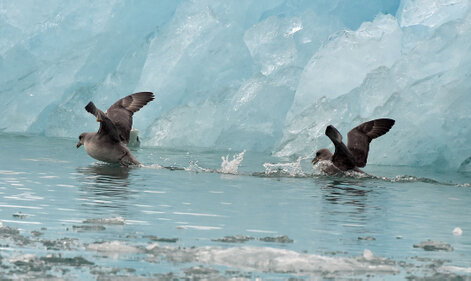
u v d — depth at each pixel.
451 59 70.69
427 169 56.03
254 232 19.56
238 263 15.23
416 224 22.83
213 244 17.39
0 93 98.69
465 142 60.00
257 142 78.12
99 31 109.69
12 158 43.78
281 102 81.31
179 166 44.25
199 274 14.12
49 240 16.83
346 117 70.44
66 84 98.94
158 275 13.95
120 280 13.38
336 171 40.06
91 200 24.58
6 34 110.81
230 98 83.06
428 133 62.62
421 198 31.05
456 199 31.31
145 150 63.75
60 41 109.88
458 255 17.53
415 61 71.62
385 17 86.81
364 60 78.38
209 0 101.44
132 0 110.31
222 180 34.97
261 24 95.81
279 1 106.44
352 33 81.00
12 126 94.12
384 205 27.59
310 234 19.66
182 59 92.12
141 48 98.62
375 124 40.38
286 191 31.06
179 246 16.89
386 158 62.59
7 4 112.88
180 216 21.88
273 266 15.05
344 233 20.12
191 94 88.94
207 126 80.69
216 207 24.50
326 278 14.30
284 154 68.19
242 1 102.25
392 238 19.70
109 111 41.25
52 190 27.12
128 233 18.39
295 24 96.56
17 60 105.31
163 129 79.44
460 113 61.91
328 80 77.31
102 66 102.94
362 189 33.56
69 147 58.72
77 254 15.58
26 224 19.12
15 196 24.89
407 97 64.69
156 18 109.12
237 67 91.31
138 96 42.06
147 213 22.14
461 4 89.75
